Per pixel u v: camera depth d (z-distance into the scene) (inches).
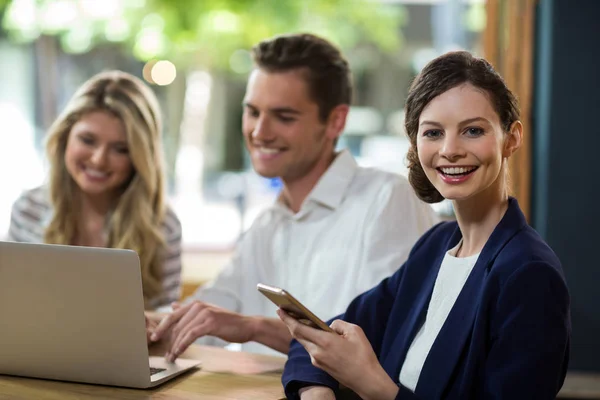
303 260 107.0
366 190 105.2
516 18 194.1
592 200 191.2
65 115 125.3
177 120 319.3
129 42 307.4
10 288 75.4
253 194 296.5
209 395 74.3
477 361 65.0
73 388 75.8
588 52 188.7
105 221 129.7
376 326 80.1
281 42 104.3
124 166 125.6
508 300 63.4
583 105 189.8
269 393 75.5
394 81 334.6
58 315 75.0
